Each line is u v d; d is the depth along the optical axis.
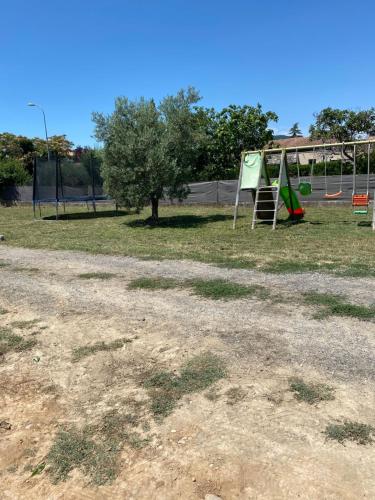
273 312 5.04
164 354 4.12
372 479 2.43
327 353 3.90
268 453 2.69
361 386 3.33
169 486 2.53
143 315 5.21
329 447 2.69
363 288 5.80
